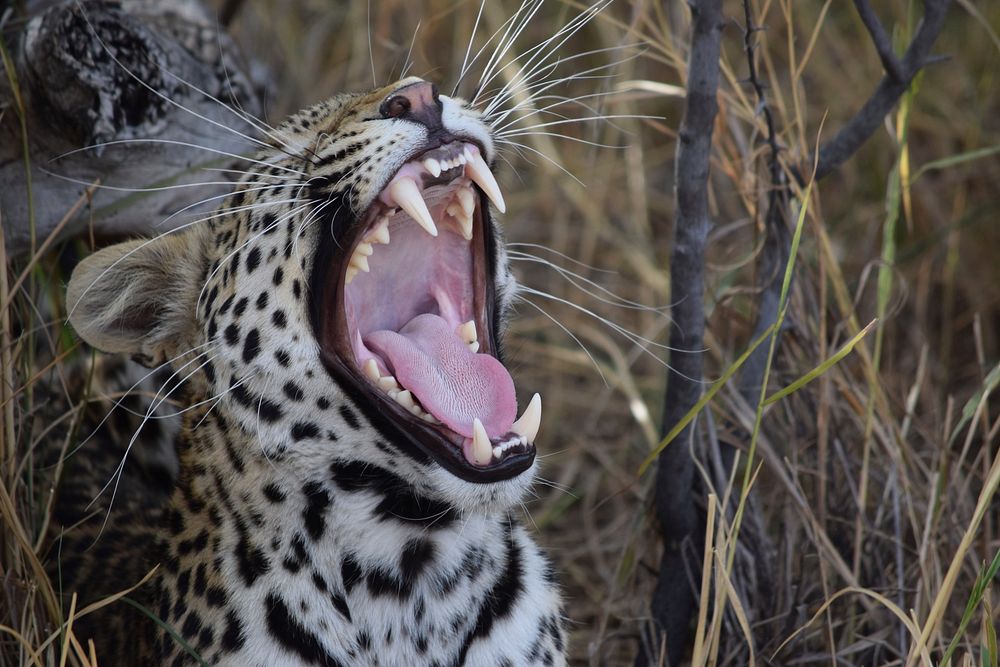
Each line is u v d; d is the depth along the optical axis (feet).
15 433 32.42
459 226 30.09
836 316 38.34
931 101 54.85
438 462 26.86
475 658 28.09
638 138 55.77
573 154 56.18
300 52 59.88
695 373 33.30
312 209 27.99
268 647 27.09
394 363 29.25
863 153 53.67
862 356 35.06
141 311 30.17
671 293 33.27
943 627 33.01
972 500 36.91
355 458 27.58
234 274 28.53
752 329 35.91
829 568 34.78
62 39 34.96
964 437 41.98
